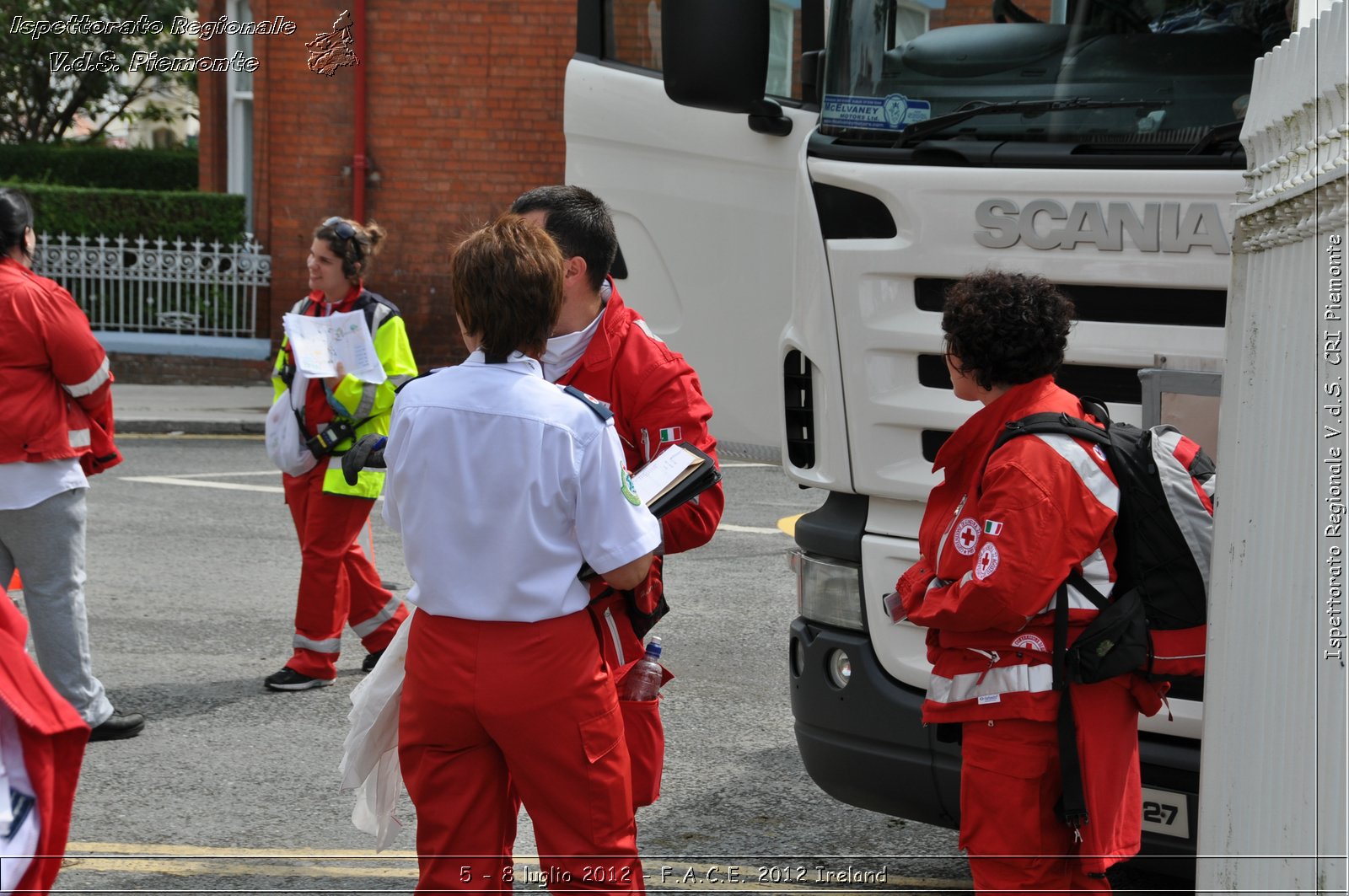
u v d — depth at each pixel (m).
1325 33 3.43
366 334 8.18
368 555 12.12
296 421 8.23
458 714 4.11
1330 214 3.29
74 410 7.19
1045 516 4.10
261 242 21.52
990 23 5.44
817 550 5.84
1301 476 3.46
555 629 4.09
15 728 3.64
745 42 5.66
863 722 5.64
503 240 4.14
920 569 4.57
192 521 13.20
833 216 5.61
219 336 21.84
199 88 22.48
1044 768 4.26
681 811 6.77
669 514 4.55
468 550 4.08
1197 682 4.93
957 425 5.32
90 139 29.75
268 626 9.89
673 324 6.87
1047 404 4.31
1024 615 4.12
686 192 6.77
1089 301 5.12
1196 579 4.26
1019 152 5.19
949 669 4.39
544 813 4.18
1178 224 4.93
